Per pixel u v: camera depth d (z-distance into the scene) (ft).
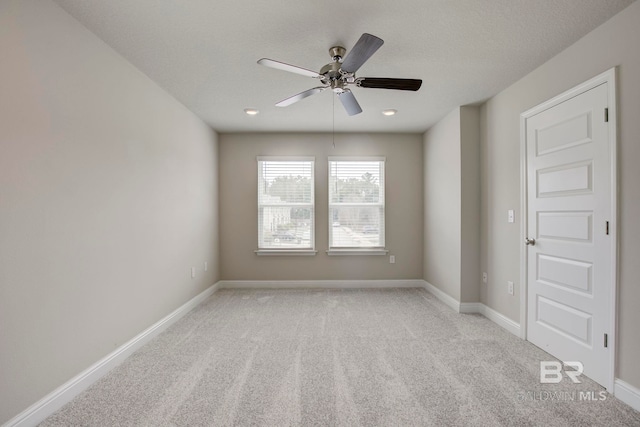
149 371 6.83
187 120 10.91
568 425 5.07
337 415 5.34
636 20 5.49
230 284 14.37
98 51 6.53
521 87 8.64
